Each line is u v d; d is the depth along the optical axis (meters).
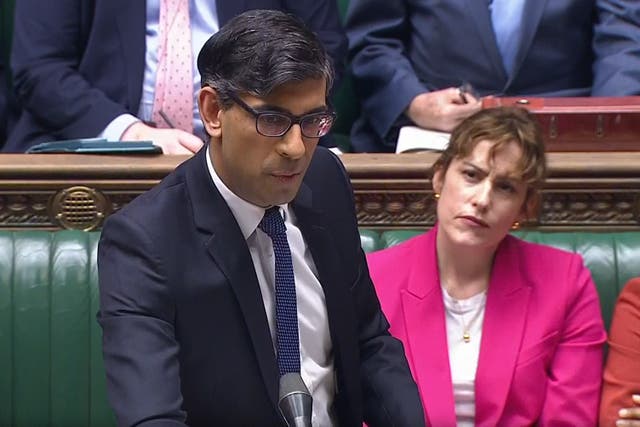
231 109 6.73
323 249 7.89
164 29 14.16
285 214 7.84
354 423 8.04
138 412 6.61
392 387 8.01
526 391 10.48
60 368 11.89
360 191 12.48
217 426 7.42
